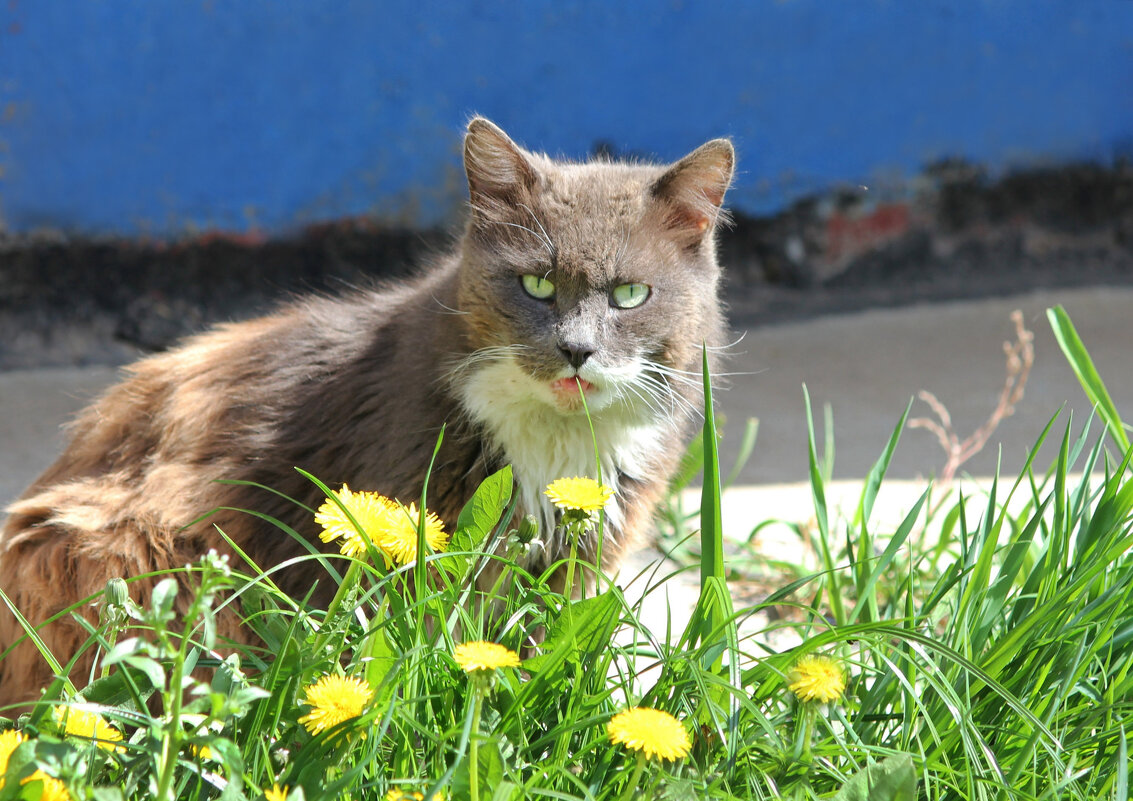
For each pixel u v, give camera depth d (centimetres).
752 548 384
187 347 323
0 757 173
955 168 699
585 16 644
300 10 601
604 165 314
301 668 194
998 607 247
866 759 209
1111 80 710
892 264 697
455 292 279
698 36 658
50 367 561
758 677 217
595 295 272
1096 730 224
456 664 202
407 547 205
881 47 677
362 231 632
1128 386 546
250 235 615
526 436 270
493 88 640
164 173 596
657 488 294
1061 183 714
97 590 266
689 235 291
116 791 159
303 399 287
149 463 289
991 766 201
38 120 571
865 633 227
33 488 306
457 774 176
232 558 276
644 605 345
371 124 625
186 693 233
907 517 262
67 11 568
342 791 186
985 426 498
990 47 689
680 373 289
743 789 202
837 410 523
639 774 181
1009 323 643
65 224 582
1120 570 251
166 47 586
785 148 678
